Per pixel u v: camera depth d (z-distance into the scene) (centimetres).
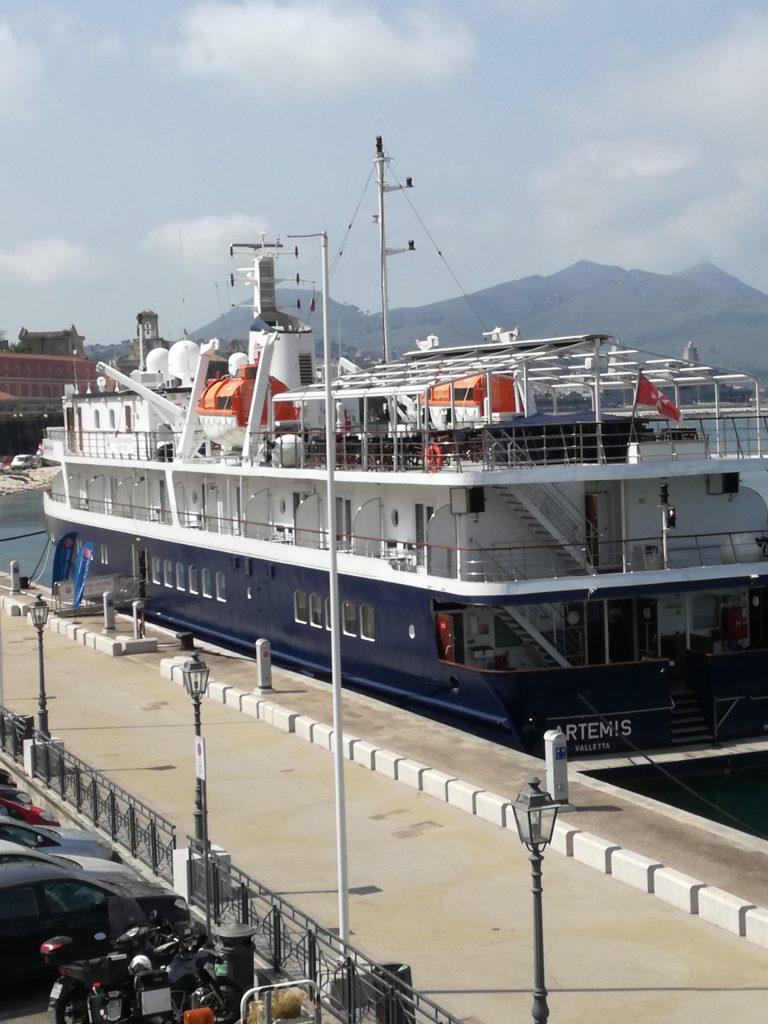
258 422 4575
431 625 3409
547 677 3150
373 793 2864
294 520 4297
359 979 1666
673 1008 1742
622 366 3728
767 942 1939
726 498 3581
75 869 2131
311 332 5338
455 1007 1770
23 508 15538
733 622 3500
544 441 3297
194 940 1797
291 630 4297
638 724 3203
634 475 3309
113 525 5938
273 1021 1627
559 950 1959
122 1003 1702
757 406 3669
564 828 2419
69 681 4359
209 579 4950
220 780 3034
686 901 2102
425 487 3597
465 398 4072
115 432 5759
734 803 3159
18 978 1902
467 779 2838
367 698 3666
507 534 3447
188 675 2367
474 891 2236
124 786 3011
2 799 2706
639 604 3462
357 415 5103
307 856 2464
